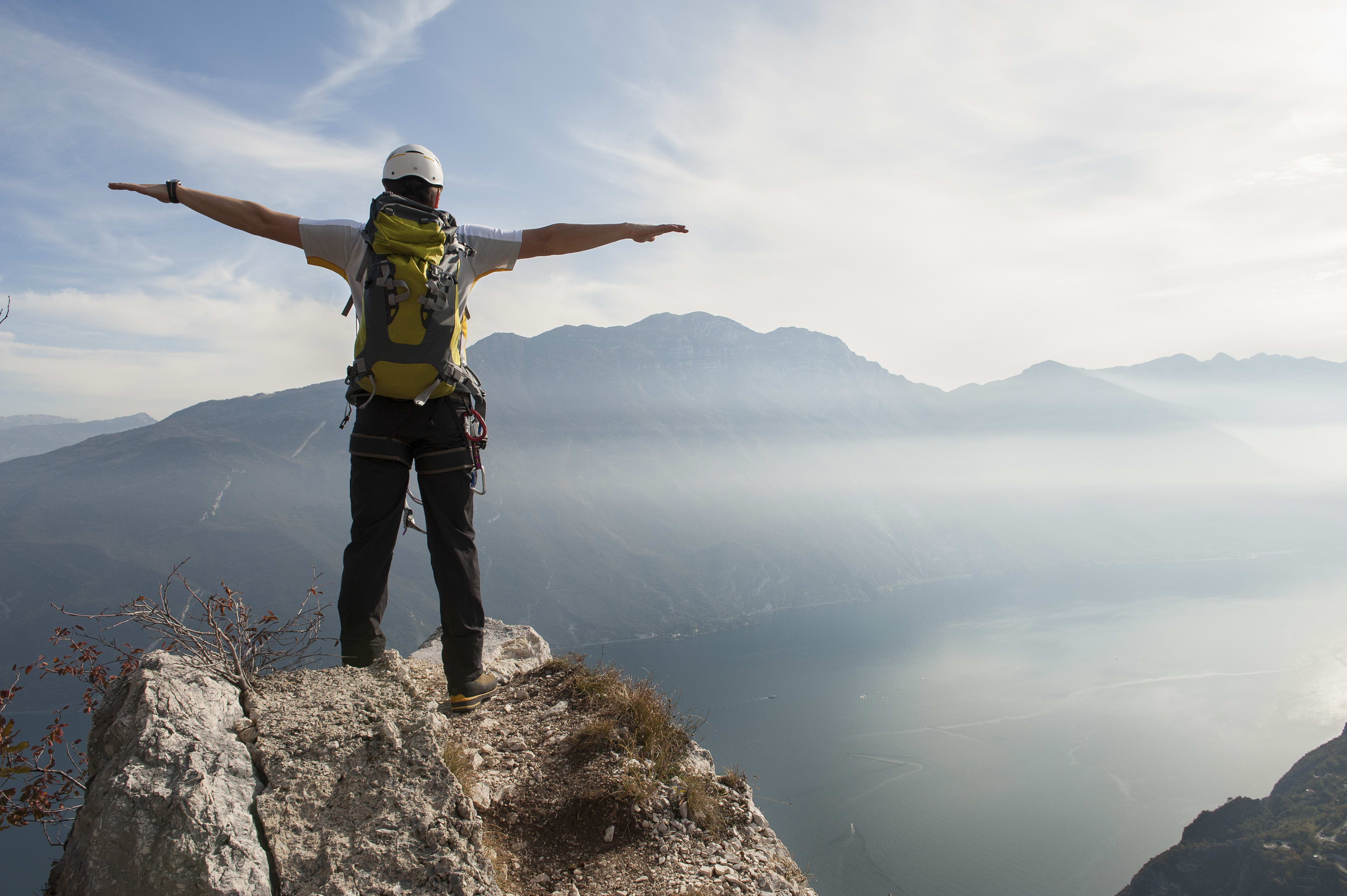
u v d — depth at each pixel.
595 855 3.65
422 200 3.63
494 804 3.78
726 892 3.47
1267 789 151.62
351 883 2.40
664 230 3.89
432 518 3.84
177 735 2.59
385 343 3.30
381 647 3.64
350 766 2.74
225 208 3.43
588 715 4.53
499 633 6.50
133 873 2.26
